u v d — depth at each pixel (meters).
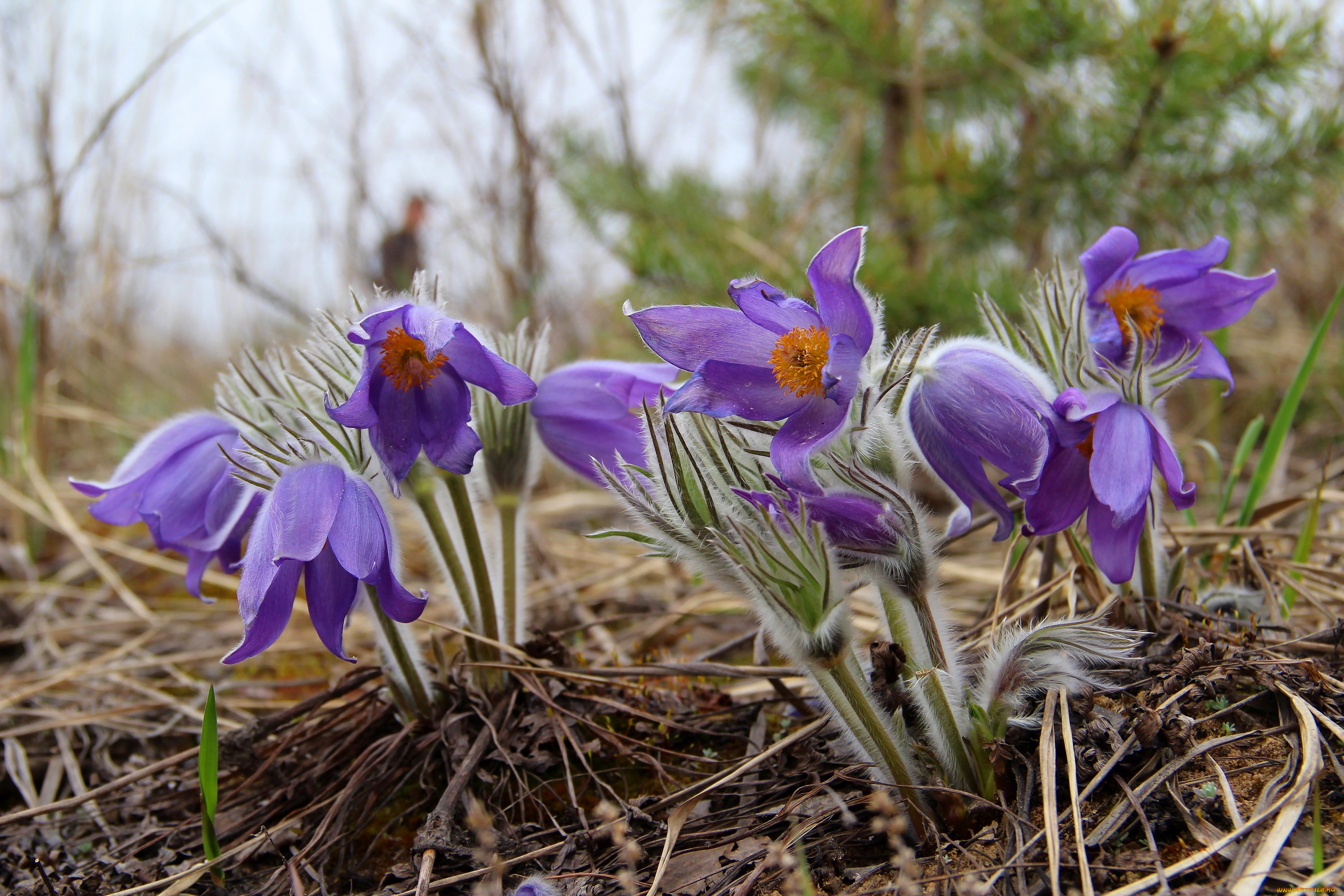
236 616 0.50
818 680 0.30
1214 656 0.32
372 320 0.31
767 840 0.31
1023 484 0.29
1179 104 0.56
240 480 0.34
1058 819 0.29
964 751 0.30
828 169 0.80
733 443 0.30
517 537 0.38
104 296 0.73
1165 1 0.54
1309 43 0.54
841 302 0.29
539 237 0.84
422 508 0.36
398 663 0.35
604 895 0.30
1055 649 0.30
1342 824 0.28
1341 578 0.38
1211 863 0.28
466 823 0.33
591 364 0.37
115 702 0.43
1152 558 0.35
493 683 0.37
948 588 0.46
